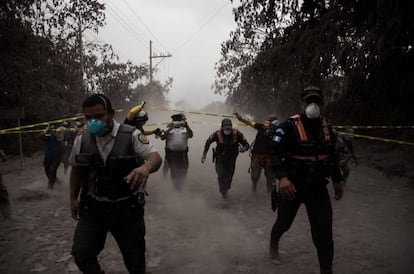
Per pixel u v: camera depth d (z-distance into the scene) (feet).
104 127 7.95
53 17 48.70
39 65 48.73
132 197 8.40
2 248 13.58
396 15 28.35
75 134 27.27
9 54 44.88
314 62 37.78
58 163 23.94
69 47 59.31
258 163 21.94
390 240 14.38
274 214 18.07
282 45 42.91
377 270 11.62
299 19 40.29
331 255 9.87
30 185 26.14
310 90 10.30
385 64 37.76
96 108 8.01
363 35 34.55
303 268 11.80
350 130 24.20
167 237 14.69
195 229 15.72
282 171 10.10
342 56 35.58
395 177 28.48
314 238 10.18
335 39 36.22
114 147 8.20
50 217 17.72
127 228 8.39
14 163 39.34
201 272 11.52
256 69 46.88
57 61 54.44
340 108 51.70
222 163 20.36
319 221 10.03
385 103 44.88
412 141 36.81
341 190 10.54
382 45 29.96
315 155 10.05
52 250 13.39
